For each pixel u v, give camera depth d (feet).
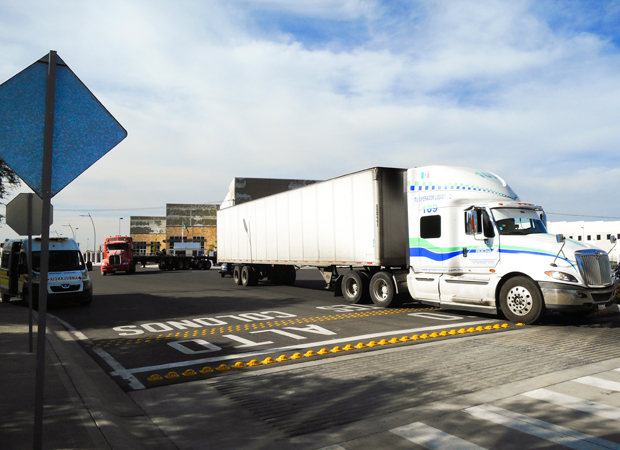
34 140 10.56
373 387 18.39
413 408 15.85
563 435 13.38
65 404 15.83
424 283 39.81
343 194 48.80
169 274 125.18
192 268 160.45
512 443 12.92
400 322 34.81
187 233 289.33
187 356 25.05
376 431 13.99
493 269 34.88
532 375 19.57
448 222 38.22
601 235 184.14
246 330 32.55
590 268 31.24
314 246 54.13
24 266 48.24
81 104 11.18
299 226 57.41
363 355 23.90
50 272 48.42
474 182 38.06
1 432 13.39
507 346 25.44
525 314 32.86
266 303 49.42
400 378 19.56
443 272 38.47
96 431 13.47
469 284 36.09
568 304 30.99
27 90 10.59
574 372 19.98
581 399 16.42
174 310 45.01
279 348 26.45
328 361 22.82
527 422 14.39
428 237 39.93
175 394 18.37
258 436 13.96
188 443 13.66
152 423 15.38
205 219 294.87
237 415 15.81
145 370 22.36
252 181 213.66
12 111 10.41
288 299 53.36
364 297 47.32
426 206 40.24
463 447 12.73
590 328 31.35
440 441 13.15
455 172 39.06
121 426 14.78
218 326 34.73
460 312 40.19
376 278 44.88
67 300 48.34
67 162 10.93
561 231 197.98
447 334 29.48
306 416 15.48
